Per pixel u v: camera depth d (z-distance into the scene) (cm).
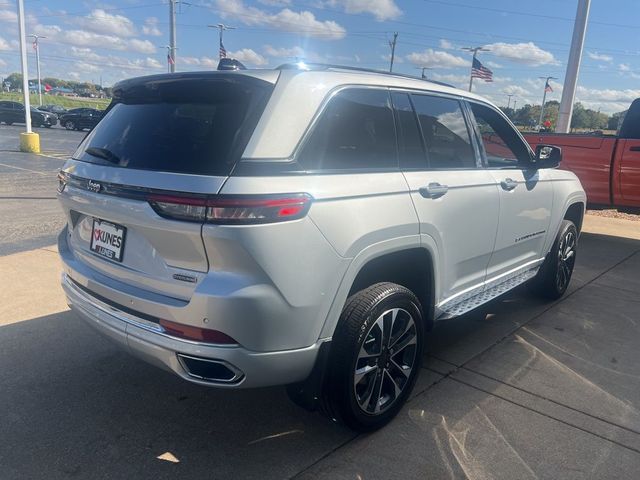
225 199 223
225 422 308
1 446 280
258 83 253
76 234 312
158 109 279
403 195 295
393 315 291
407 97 323
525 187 427
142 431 297
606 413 329
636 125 814
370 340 282
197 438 293
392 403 304
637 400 346
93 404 322
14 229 746
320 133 262
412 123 322
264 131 241
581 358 407
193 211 227
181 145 251
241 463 273
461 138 366
